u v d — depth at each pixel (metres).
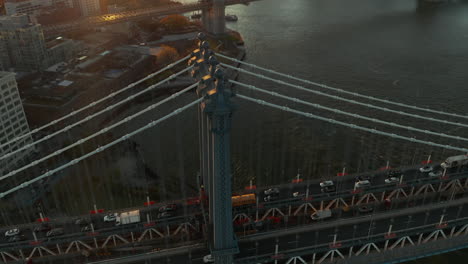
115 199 116.94
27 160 138.12
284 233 86.81
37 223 93.06
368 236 83.94
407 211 92.56
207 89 68.81
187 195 117.75
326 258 84.94
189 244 87.94
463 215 90.50
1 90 127.50
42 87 179.62
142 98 181.38
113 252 88.12
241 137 143.62
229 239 75.00
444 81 191.75
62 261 85.56
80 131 154.38
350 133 145.50
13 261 85.75
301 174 123.00
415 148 136.25
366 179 101.62
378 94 179.75
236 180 120.88
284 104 168.88
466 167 106.19
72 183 124.62
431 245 84.69
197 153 137.50
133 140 146.75
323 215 92.81
